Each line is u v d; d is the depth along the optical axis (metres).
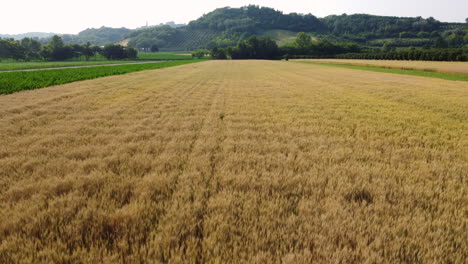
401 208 2.80
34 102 9.71
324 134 6.22
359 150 4.97
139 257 2.01
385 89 16.86
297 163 4.20
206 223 2.45
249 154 4.59
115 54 112.69
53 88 14.42
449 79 28.31
